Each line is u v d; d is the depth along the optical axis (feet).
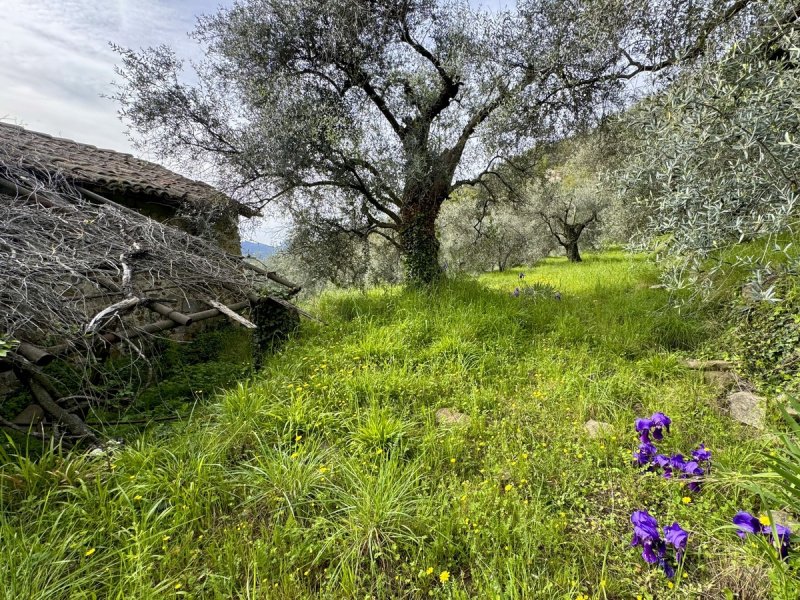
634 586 6.52
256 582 6.77
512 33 19.85
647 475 8.52
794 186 8.93
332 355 15.21
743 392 11.55
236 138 22.15
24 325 9.97
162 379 15.84
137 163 26.14
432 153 24.31
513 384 13.42
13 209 13.41
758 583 6.21
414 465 9.14
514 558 6.95
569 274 34.88
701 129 9.46
